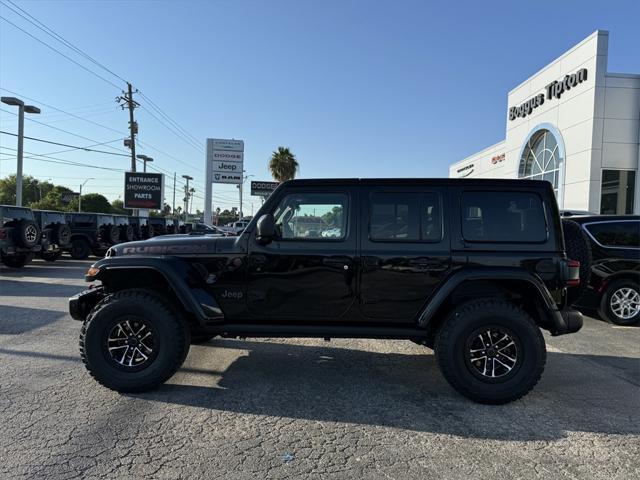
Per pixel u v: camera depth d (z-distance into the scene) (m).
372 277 4.30
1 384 4.45
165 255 4.45
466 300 4.41
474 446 3.37
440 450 3.30
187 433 3.50
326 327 4.38
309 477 2.92
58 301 8.84
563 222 5.07
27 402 4.03
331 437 3.48
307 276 4.34
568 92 18.25
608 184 16.78
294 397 4.27
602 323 7.62
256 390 4.43
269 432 3.55
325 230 4.41
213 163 28.66
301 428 3.63
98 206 61.22
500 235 4.31
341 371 5.03
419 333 4.35
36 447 3.23
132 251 4.53
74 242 17.97
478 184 4.37
